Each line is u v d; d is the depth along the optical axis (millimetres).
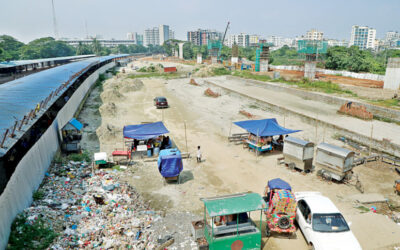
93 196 14539
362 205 15141
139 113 36438
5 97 20875
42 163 16719
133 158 21656
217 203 10812
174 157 17406
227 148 24531
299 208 12781
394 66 46281
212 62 113750
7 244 10125
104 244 11055
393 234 12156
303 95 46906
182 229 12562
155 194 16438
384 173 19547
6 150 11453
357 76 66625
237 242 10609
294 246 11781
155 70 93250
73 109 31000
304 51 60594
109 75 75875
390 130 28328
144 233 12055
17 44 161625
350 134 26938
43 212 12430
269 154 23172
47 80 30891
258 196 11383
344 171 17344
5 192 10688
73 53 198375
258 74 75875
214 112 37000
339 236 10852
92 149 23234
